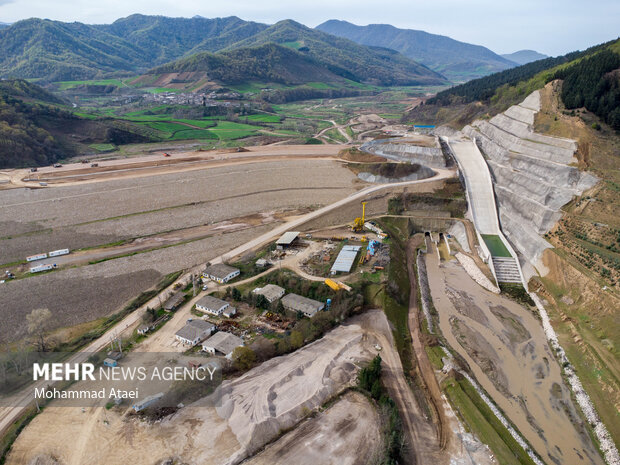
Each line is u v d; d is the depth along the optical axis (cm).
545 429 5566
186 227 10338
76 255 8825
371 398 5600
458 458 4962
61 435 4841
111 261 8612
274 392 5534
